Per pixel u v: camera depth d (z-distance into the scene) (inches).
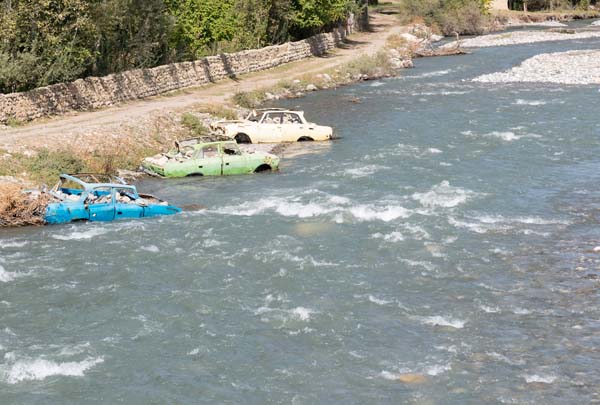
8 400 641.6
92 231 1048.2
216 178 1365.7
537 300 828.6
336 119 1900.8
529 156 1470.2
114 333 756.6
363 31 4040.4
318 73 2573.8
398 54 3233.3
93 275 895.1
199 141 1481.3
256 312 800.9
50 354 714.8
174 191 1274.6
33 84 1764.3
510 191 1237.7
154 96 2063.2
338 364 698.8
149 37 2228.1
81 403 640.4
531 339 741.9
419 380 671.8
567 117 1836.9
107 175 1178.6
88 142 1454.2
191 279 884.0
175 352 721.6
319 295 840.3
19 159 1295.5
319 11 3129.9
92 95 1820.9
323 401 641.6
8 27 1736.0
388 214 1111.6
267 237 1019.9
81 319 785.6
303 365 698.2
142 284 870.4
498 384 663.1
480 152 1507.1
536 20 5349.4
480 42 3971.5
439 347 727.7
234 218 1105.4
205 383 669.3
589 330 759.1
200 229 1056.8
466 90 2325.3
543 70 2652.6
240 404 639.1
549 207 1155.9
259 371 688.4
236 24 2800.2
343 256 951.0
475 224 1072.2
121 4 2060.8
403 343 735.7
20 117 1594.5
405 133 1708.9
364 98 2228.1
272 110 1688.0
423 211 1128.2
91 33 1929.1
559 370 685.3
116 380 673.6
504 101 2090.3
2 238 1019.9
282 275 893.2
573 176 1330.0
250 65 2603.3
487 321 780.6
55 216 1074.7
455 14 4512.8
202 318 788.0
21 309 807.7
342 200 1183.6
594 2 6171.3
